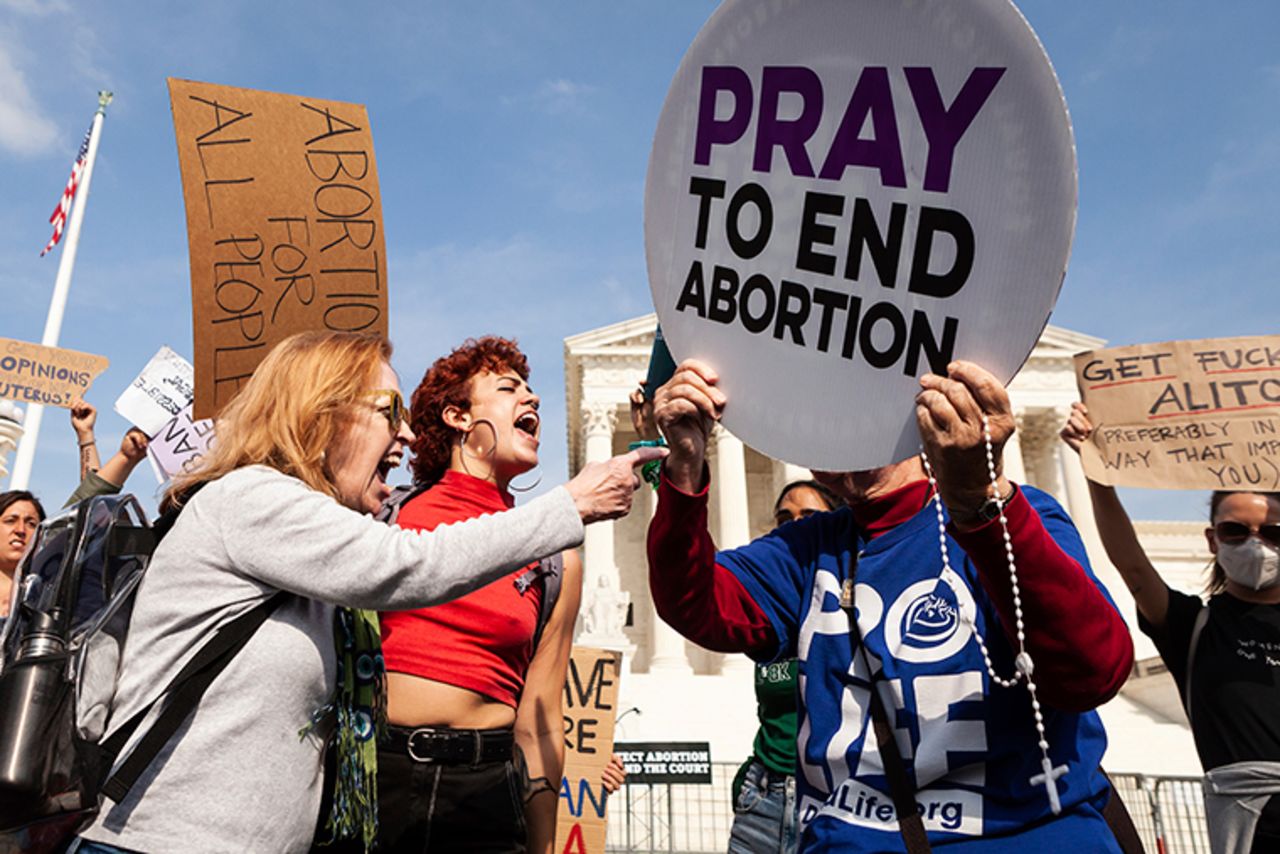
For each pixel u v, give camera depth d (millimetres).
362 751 2334
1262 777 3787
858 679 2240
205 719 2057
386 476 2643
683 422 2223
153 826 1962
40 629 1988
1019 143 1688
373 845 2664
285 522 2160
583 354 43781
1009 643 2084
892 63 1864
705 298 2160
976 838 1995
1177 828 16062
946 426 1719
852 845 2068
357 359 2541
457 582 2168
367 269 3885
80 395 6004
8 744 1824
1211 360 4660
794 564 2596
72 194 15898
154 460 5098
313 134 3928
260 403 2441
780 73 2037
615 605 33656
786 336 2023
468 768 2930
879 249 1883
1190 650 4211
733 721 25844
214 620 2121
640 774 14094
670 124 2236
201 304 3631
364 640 2422
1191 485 4488
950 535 1915
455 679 2975
